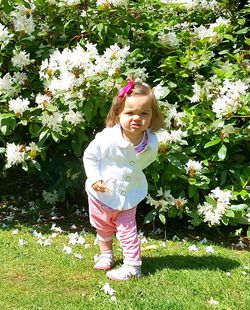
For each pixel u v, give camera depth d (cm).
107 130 296
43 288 280
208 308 264
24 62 374
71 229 371
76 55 345
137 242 296
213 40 403
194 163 352
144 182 305
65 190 394
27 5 376
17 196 438
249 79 367
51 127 353
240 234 375
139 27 409
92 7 387
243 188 359
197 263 316
